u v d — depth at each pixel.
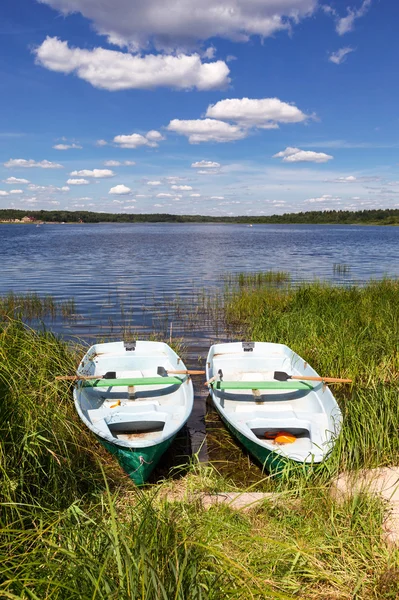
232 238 67.44
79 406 5.96
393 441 5.70
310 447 5.69
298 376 6.91
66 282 21.73
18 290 19.41
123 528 3.29
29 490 4.14
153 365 8.25
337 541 3.90
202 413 7.50
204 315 14.48
